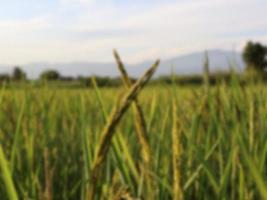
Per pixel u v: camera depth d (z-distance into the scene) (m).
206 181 1.81
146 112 2.54
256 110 2.06
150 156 1.13
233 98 2.12
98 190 1.38
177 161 1.03
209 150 1.91
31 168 1.81
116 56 1.03
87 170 1.48
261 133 1.89
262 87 2.39
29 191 1.72
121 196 0.95
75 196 2.03
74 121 2.75
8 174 1.20
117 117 0.87
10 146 2.14
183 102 2.36
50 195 1.23
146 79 0.85
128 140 2.04
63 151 2.50
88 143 1.50
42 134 2.30
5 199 1.79
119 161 1.41
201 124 2.04
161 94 2.37
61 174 2.22
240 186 1.45
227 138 2.00
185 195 1.58
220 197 1.51
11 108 2.48
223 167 1.88
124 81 1.03
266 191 0.83
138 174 1.40
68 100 3.21
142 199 1.27
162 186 1.39
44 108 2.65
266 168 1.70
